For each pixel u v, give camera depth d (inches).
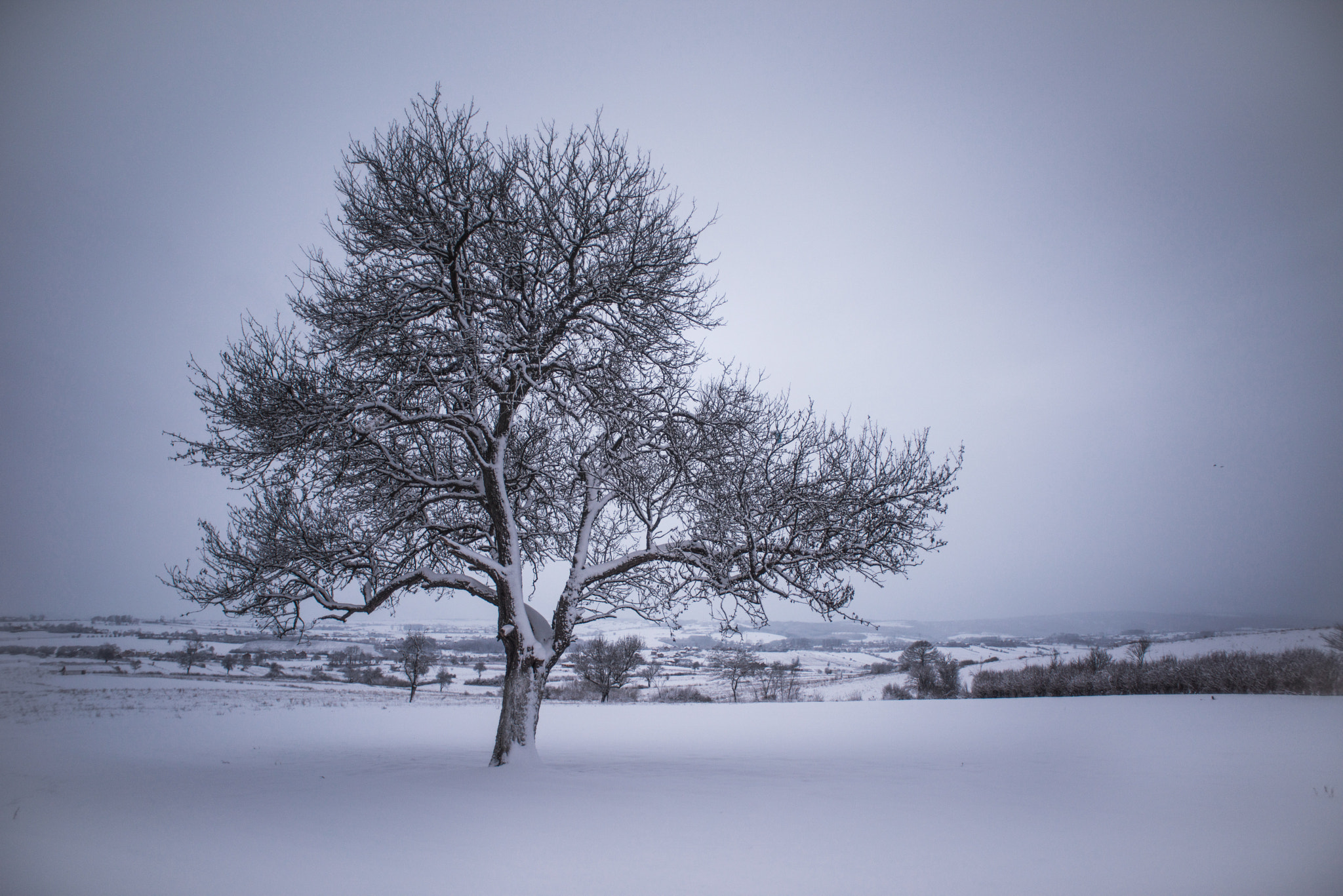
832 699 2279.8
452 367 570.6
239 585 554.6
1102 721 1074.7
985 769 585.3
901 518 534.0
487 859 275.4
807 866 271.4
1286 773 559.8
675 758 677.9
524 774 486.3
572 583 556.7
